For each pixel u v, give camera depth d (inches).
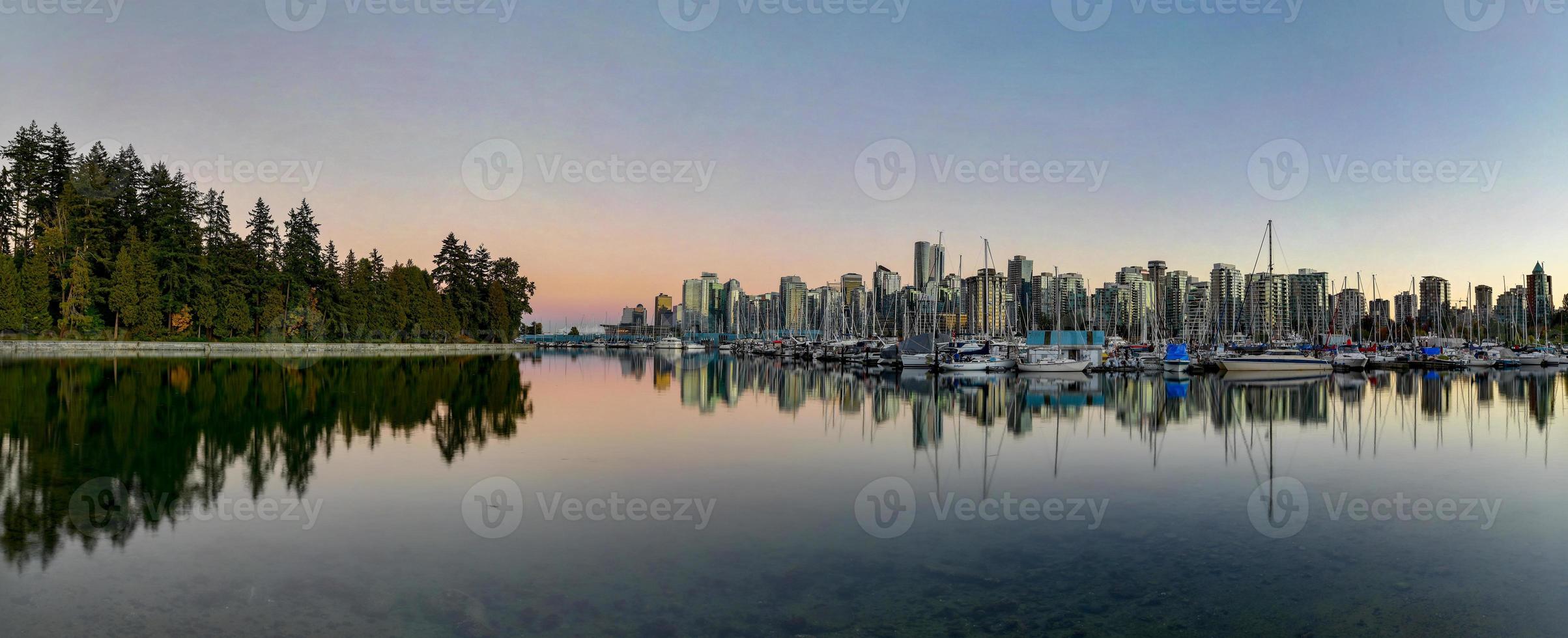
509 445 986.1
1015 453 981.8
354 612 420.2
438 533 572.7
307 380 2022.6
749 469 841.5
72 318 3166.8
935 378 2664.9
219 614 414.9
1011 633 403.2
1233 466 896.3
